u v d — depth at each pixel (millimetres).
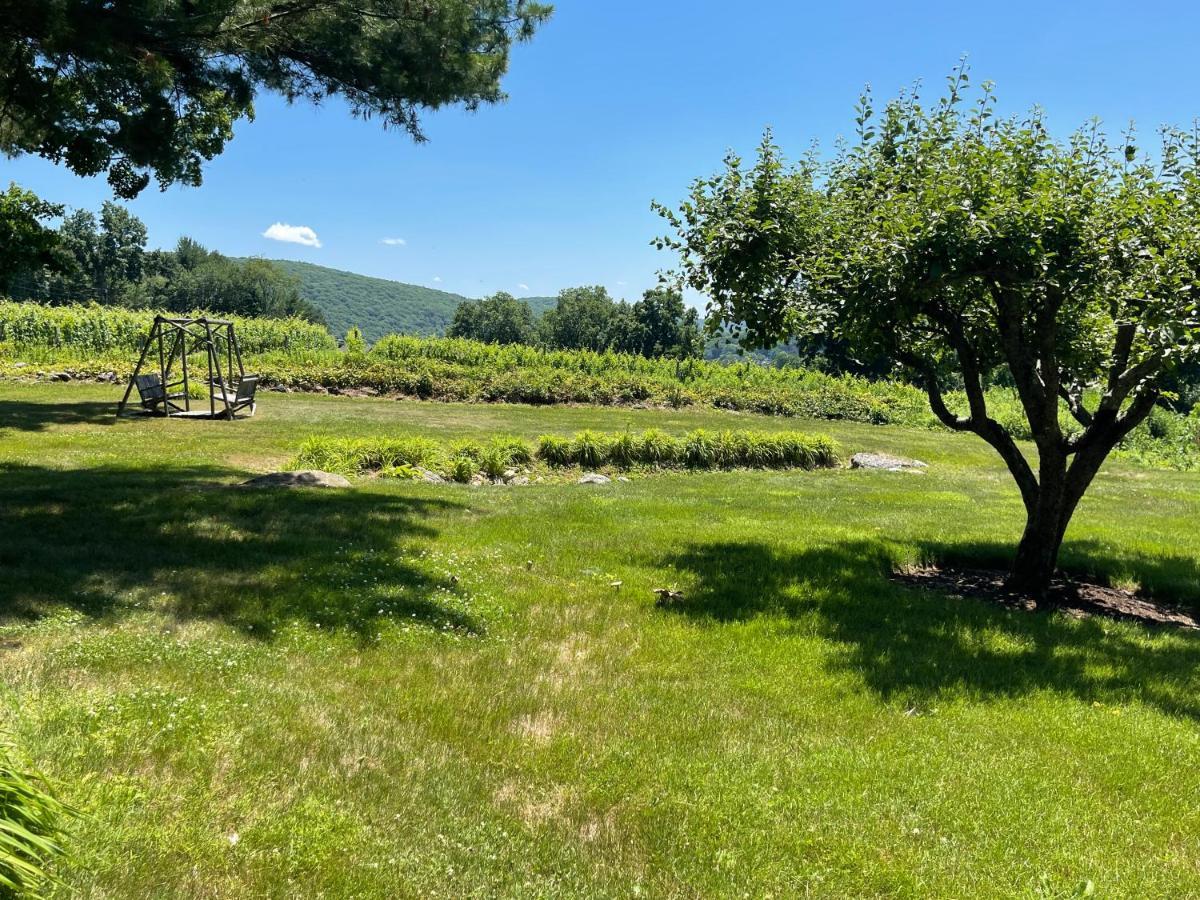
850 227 7625
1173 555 10047
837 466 19797
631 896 3168
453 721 4582
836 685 5406
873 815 3812
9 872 2182
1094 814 3928
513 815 3705
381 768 3932
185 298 104750
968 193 6895
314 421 18562
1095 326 8406
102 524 7809
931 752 4496
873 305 6879
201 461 12719
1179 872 3482
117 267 99625
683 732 4613
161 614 5605
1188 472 21719
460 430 19281
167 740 3809
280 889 2891
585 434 17031
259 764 3752
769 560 8477
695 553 8656
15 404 17516
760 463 18766
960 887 3301
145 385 17625
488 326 111125
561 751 4340
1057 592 8383
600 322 93938
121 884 2721
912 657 5969
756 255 7645
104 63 8758
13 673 4277
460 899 3037
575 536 9211
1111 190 7234
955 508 12977
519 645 5848
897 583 8297
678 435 21312
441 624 6043
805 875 3352
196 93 10398
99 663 4605
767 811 3820
